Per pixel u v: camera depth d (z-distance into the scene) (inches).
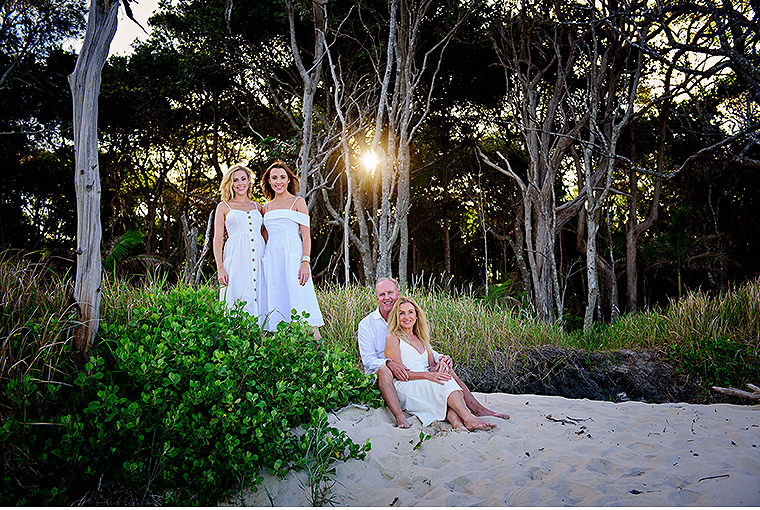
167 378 139.4
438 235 1003.3
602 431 175.2
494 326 312.0
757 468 140.6
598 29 607.5
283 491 137.0
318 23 364.2
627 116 509.7
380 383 186.4
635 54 599.8
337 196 724.7
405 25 450.9
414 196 869.2
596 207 499.5
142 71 768.3
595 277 486.3
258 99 730.8
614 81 602.5
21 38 640.4
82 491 127.2
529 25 598.2
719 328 335.3
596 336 396.2
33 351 138.1
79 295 155.9
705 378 304.0
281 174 217.2
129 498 127.8
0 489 120.0
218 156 894.4
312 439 149.5
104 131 804.0
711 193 798.5
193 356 144.0
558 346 327.3
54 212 773.9
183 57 679.1
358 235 731.4
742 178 762.8
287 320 206.8
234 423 137.6
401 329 196.5
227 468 134.1
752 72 391.9
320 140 561.3
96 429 131.8
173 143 838.5
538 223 587.2
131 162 868.6
